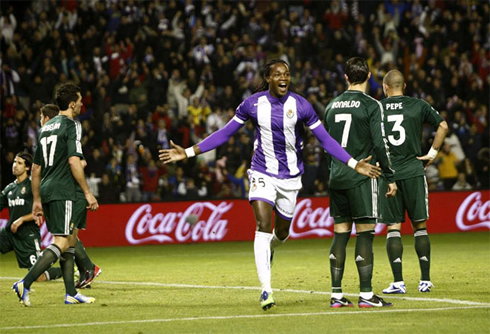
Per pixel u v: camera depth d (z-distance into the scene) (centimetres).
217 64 7069
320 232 5809
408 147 2631
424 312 2066
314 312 2102
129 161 6053
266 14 7638
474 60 7706
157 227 5522
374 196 2206
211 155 6419
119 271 3703
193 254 4738
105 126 6247
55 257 2353
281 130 2195
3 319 2073
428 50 7662
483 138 7075
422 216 2592
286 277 3169
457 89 7412
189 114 6562
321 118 6781
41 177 2448
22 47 6750
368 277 2200
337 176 2212
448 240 5372
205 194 6153
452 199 6034
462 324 1855
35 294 2695
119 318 2055
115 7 7188
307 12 7638
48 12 7025
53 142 2381
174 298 2512
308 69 7012
